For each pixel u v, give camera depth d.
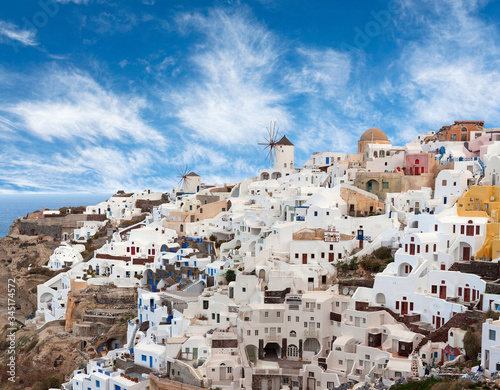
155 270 146.62
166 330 114.75
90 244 196.50
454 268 104.38
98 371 109.75
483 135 152.12
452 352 89.44
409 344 93.31
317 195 137.25
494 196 117.75
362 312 101.75
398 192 142.88
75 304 142.12
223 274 128.62
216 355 103.88
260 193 176.25
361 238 127.38
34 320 158.62
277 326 108.25
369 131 179.12
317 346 108.19
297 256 124.62
